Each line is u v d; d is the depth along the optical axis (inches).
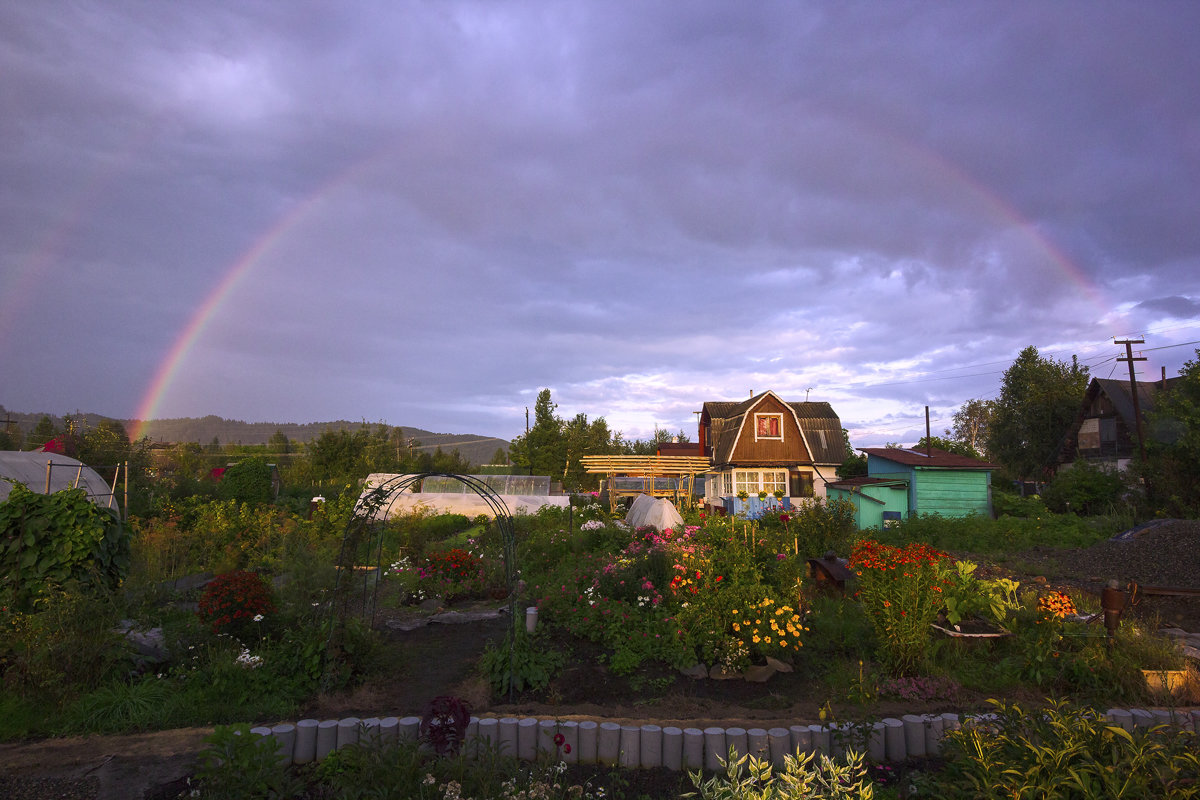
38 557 289.1
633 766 212.4
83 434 1087.0
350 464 1733.5
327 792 185.8
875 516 944.3
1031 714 170.6
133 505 746.8
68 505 300.2
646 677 290.2
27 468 579.8
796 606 356.5
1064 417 1550.2
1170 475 769.6
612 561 494.6
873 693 260.2
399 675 292.8
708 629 312.5
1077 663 269.4
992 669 284.2
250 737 162.2
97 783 188.1
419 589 463.2
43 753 207.5
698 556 397.1
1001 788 144.7
